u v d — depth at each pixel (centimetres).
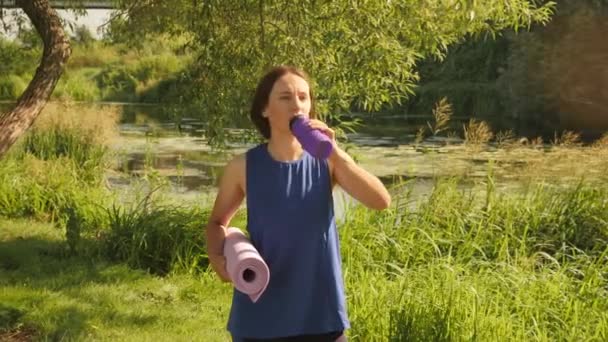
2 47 1162
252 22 847
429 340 565
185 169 1552
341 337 336
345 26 805
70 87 3503
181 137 2039
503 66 2877
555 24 2573
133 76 3616
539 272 779
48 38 785
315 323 328
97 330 636
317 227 328
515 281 689
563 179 1020
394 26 804
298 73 335
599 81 2464
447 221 914
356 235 859
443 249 875
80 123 1524
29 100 764
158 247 867
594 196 967
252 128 885
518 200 974
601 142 1081
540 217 930
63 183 1159
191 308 715
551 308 648
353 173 325
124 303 716
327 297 330
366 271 752
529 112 2566
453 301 586
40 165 1205
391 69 821
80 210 1058
